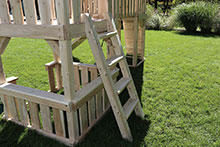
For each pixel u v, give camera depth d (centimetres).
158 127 248
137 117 269
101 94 269
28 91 229
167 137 230
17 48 708
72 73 194
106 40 299
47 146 213
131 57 607
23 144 217
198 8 1094
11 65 506
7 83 253
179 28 1326
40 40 878
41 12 178
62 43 177
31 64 518
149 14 1297
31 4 179
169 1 2339
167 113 281
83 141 221
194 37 950
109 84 207
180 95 334
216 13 1081
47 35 180
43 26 179
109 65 211
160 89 358
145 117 271
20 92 226
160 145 217
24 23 198
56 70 360
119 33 489
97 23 227
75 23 187
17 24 194
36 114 234
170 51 666
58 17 170
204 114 277
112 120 264
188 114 277
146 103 308
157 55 619
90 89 231
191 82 390
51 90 355
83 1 233
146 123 257
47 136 230
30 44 783
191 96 329
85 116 233
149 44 790
